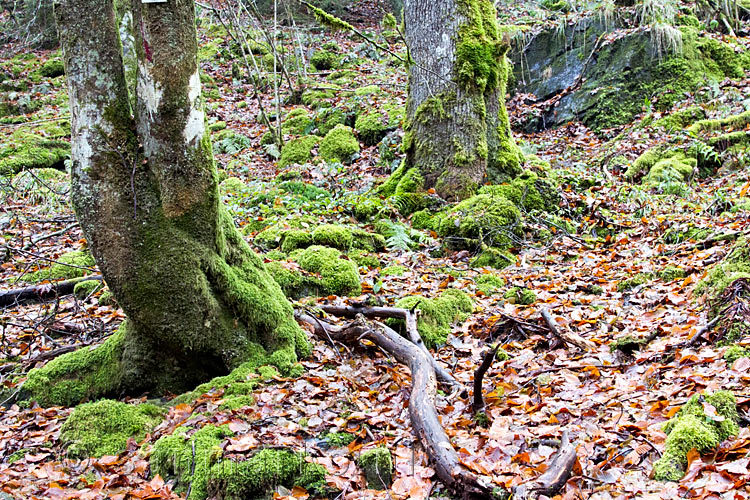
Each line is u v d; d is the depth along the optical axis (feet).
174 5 13.83
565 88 46.42
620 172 35.32
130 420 13.66
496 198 27.89
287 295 20.29
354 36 62.75
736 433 10.99
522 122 46.14
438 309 19.10
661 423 12.01
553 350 16.97
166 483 11.60
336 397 14.25
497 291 21.72
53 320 19.26
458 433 12.69
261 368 15.33
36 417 14.61
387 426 13.04
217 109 50.42
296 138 42.29
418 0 30.55
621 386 14.07
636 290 19.99
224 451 11.59
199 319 15.12
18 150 43.09
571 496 10.18
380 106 43.86
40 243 27.68
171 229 14.74
